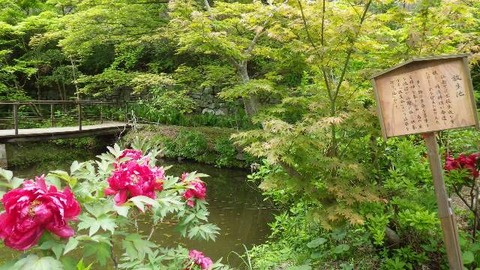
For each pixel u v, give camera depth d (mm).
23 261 1091
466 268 2514
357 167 2789
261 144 2963
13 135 8586
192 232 1792
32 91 15156
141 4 8141
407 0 2979
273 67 4762
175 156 10867
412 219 2562
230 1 8398
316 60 2912
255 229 5812
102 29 8156
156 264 1720
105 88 12672
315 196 2955
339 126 2998
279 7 3008
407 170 3105
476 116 2186
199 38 4379
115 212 1420
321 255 3297
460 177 2768
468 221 3262
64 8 13070
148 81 8664
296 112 3664
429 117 2279
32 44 11477
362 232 3375
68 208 1128
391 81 2363
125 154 1832
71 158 11453
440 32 3139
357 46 2957
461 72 2221
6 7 12680
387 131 2371
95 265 2936
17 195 1078
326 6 3014
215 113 12578
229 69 6938
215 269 2004
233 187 8367
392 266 2861
